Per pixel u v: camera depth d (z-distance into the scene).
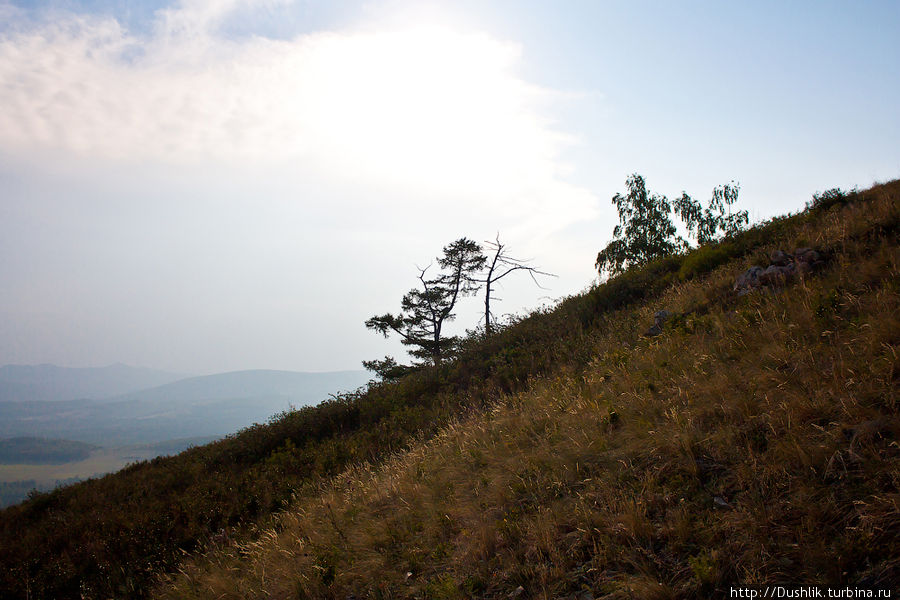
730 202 22.03
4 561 9.46
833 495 3.36
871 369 4.22
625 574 3.49
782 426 4.16
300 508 8.01
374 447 10.77
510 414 7.80
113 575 8.06
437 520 5.39
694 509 3.85
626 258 23.45
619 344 9.27
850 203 10.51
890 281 5.79
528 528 4.44
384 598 4.41
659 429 4.91
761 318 6.39
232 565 6.55
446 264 33.06
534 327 14.38
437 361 16.64
